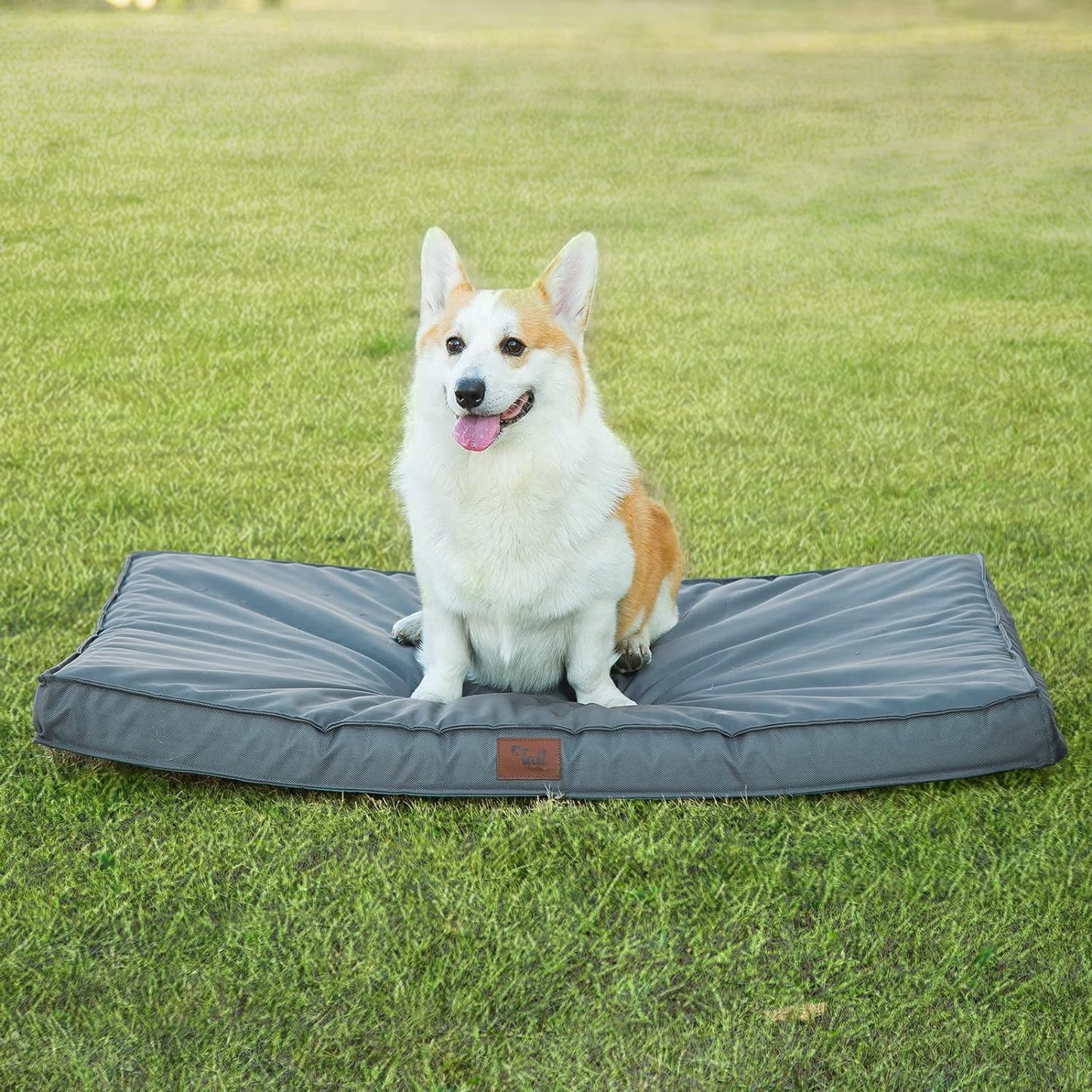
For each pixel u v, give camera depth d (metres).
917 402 7.36
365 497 5.78
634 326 8.95
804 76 22.48
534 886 2.95
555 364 3.30
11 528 5.21
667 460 6.37
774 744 3.27
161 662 3.50
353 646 4.02
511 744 3.24
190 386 7.38
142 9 28.97
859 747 3.29
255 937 2.75
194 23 26.17
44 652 4.15
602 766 3.24
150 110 16.80
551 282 3.37
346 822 3.15
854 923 2.84
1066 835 3.18
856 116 18.95
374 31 26.78
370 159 14.84
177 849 3.05
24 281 9.40
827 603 4.23
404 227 11.74
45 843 3.08
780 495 5.92
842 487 6.04
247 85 19.12
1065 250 11.42
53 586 4.67
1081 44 26.31
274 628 3.98
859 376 7.86
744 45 26.69
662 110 18.95
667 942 2.78
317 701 3.37
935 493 5.98
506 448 3.29
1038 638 4.39
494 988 2.63
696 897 2.93
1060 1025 2.55
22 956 2.68
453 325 3.29
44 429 6.54
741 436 6.77
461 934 2.77
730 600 4.41
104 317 8.66
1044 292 10.02
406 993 2.61
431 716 3.31
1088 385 7.62
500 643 3.58
